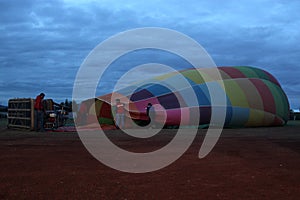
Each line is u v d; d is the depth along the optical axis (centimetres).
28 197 600
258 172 817
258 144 1363
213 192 639
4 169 830
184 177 762
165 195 618
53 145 1290
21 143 1350
